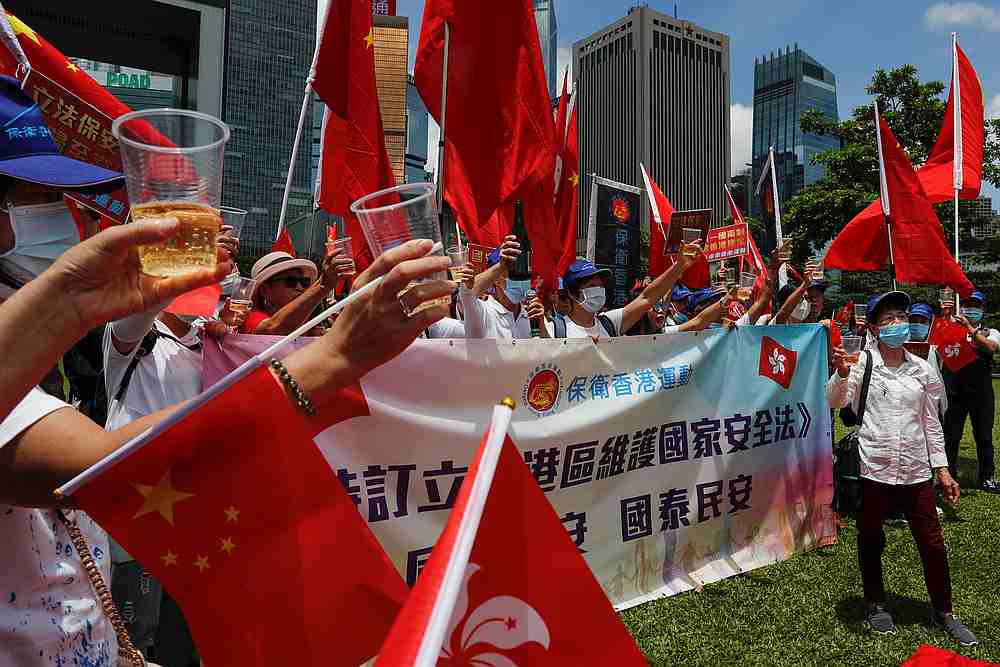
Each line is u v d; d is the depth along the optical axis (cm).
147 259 91
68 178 105
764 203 622
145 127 100
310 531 114
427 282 116
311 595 114
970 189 732
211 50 2091
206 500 108
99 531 153
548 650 103
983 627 385
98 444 104
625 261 650
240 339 254
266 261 359
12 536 111
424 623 71
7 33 225
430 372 283
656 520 378
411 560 275
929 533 384
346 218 402
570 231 561
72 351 255
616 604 359
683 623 377
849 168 2203
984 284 2312
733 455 419
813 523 470
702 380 402
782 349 453
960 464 807
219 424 108
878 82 2172
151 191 95
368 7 399
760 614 391
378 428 270
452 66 381
